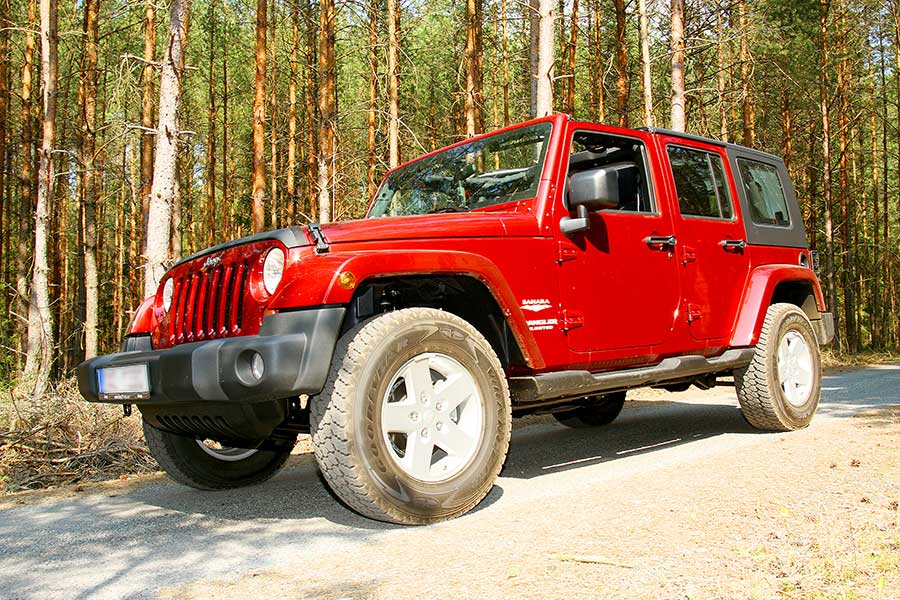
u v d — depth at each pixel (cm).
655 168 459
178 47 825
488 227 362
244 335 311
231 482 425
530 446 540
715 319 479
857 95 2580
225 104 2770
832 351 1891
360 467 294
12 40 1805
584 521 294
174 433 389
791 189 591
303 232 312
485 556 252
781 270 529
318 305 297
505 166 427
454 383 329
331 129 1627
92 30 1695
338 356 305
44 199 1184
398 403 311
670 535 263
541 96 1016
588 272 402
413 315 321
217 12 2325
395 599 213
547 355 377
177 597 231
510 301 358
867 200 3441
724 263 492
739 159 538
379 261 312
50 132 1220
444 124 2502
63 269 2308
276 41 2353
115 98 938
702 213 488
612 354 409
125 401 339
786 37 2117
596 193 366
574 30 2075
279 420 348
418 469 312
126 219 2908
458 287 367
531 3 1263
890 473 351
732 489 336
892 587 198
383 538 292
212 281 336
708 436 524
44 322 1128
